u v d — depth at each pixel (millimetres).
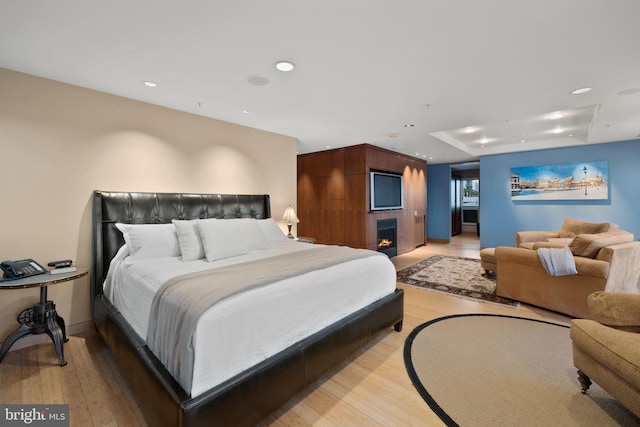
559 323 2727
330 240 5676
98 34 1790
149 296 1722
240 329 1401
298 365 1604
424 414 1585
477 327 2656
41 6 1521
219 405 1242
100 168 2658
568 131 4695
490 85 2621
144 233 2480
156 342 1500
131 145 2840
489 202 6293
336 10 1586
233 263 2205
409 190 6582
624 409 1580
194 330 1253
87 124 2586
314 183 5918
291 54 2055
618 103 3109
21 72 2275
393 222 5949
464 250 6688
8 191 2236
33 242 2340
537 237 4637
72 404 1665
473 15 1640
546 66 2262
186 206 3121
